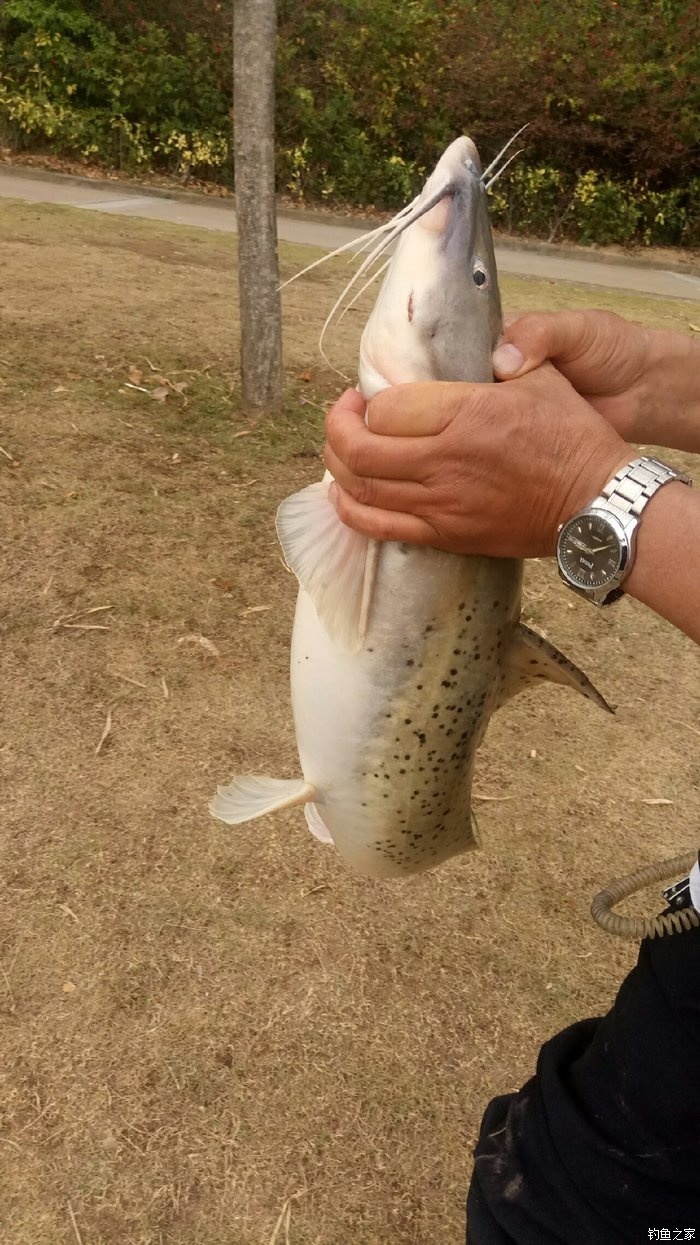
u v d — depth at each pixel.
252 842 0.93
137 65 4.31
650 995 0.41
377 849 0.58
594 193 4.48
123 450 1.57
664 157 4.43
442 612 0.50
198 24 4.39
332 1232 0.65
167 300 2.35
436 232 0.45
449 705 0.53
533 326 0.45
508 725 1.16
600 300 3.30
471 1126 0.73
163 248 2.93
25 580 1.23
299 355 2.11
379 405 0.38
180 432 1.67
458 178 0.46
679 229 4.65
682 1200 0.39
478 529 0.39
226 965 0.81
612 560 0.36
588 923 0.91
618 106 4.36
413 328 0.45
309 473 1.60
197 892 0.87
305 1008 0.79
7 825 0.91
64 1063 0.72
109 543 1.33
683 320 3.14
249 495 1.50
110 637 1.16
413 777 0.55
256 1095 0.72
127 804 0.95
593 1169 0.40
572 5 4.44
